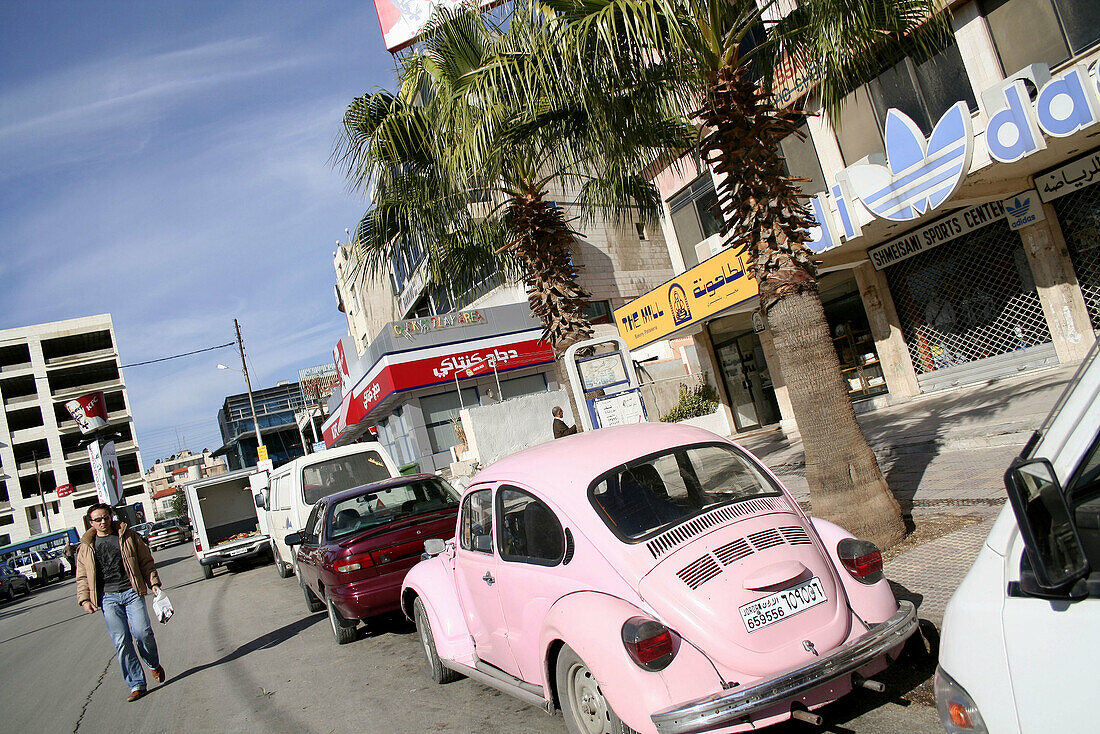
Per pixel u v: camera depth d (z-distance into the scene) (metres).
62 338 66.44
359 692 5.95
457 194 8.62
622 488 3.72
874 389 14.16
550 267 9.43
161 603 7.69
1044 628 1.64
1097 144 9.49
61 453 64.31
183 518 51.28
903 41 7.54
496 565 4.30
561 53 5.94
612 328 25.56
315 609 9.97
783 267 5.98
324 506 8.40
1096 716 1.50
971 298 11.97
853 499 5.82
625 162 7.94
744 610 3.19
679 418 17.58
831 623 3.30
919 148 9.51
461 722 4.80
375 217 8.91
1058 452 1.82
